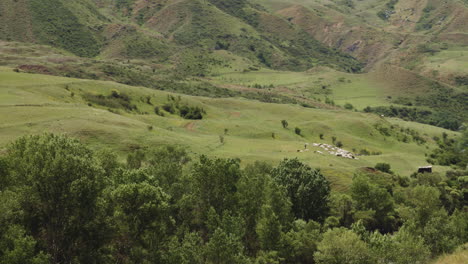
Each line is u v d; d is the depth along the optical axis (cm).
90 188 4162
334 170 12219
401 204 9712
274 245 5662
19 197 3978
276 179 8394
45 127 9925
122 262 4522
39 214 4178
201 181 5988
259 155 12581
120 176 5522
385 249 5088
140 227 4384
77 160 4169
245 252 5838
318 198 8169
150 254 4331
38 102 12331
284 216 6488
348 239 5053
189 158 8925
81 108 12700
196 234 4728
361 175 9881
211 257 4528
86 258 4144
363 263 4972
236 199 6128
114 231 4359
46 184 4028
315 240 6216
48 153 4141
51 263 3988
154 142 11012
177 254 4341
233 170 6366
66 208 4191
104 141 10138
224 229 5131
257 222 6072
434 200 8194
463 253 3222
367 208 9244
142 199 4400
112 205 4484
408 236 5525
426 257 5119
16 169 4269
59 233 4175
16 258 3384
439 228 6594
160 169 6538
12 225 3734
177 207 5784
